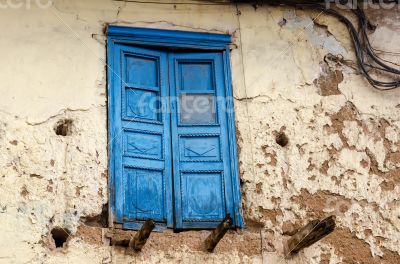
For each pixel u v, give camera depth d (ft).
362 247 26.32
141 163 25.90
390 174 27.37
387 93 28.40
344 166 27.12
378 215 26.78
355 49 28.73
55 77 26.09
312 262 25.77
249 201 26.11
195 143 26.61
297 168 26.76
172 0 28.07
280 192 26.37
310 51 28.43
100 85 26.37
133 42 27.17
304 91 27.81
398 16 29.55
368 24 29.19
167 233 25.20
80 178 25.07
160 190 25.85
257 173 26.48
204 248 25.17
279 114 27.32
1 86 25.55
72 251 24.14
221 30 28.09
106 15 27.37
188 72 27.53
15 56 26.04
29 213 24.29
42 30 26.61
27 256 23.80
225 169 26.37
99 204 24.94
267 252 25.55
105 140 25.72
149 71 27.25
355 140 27.55
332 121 27.63
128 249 24.59
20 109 25.41
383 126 27.96
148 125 26.43
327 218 24.07
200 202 25.94
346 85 28.22
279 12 28.78
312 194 26.58
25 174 24.68
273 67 27.91
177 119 26.76
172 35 27.45
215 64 27.63
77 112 25.84
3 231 23.88
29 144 25.05
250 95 27.37
